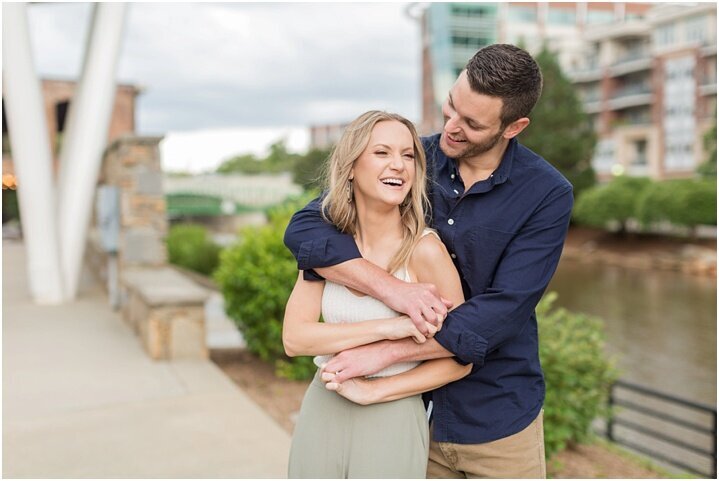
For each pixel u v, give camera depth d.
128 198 7.79
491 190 1.75
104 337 6.31
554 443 3.89
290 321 1.68
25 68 7.57
